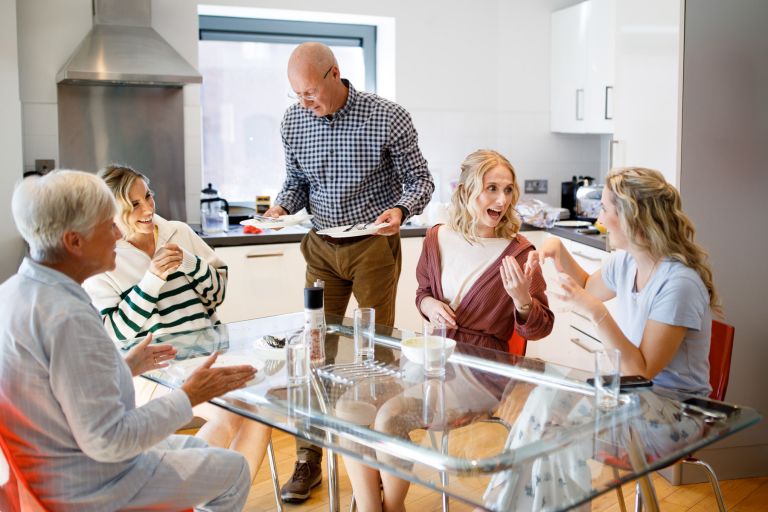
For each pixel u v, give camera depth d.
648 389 2.11
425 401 2.09
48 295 1.79
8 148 3.97
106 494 1.87
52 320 1.76
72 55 4.07
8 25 3.92
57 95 4.24
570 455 1.75
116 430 1.78
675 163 3.25
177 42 4.44
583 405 2.03
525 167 5.18
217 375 2.02
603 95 4.56
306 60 2.99
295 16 4.74
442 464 1.72
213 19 4.69
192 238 3.06
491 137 5.10
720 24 3.21
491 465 1.70
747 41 3.24
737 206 3.30
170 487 1.98
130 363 2.24
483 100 5.05
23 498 1.81
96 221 1.84
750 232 3.32
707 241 3.29
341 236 2.92
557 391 2.13
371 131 3.15
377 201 3.29
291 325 2.86
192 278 2.88
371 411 2.02
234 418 2.63
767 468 3.42
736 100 3.26
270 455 2.95
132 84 4.35
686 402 2.01
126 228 2.81
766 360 3.39
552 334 4.43
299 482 3.18
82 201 1.81
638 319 2.46
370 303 3.25
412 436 1.86
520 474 1.69
